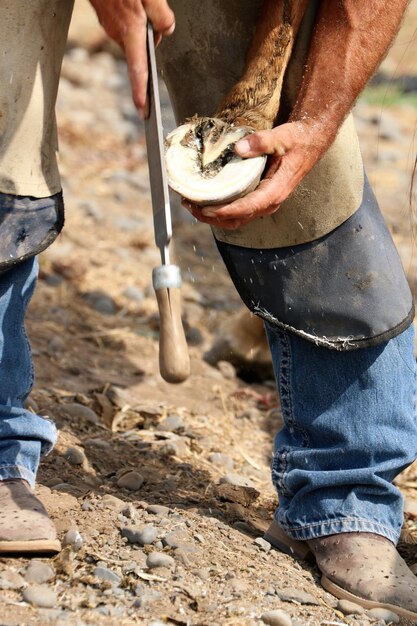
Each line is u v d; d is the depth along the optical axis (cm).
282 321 331
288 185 289
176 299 279
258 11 314
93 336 588
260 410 536
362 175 322
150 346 589
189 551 324
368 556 327
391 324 325
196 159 291
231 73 322
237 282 335
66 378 514
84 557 311
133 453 434
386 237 330
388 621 316
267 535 355
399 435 335
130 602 292
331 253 321
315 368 334
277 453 351
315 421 336
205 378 557
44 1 293
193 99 330
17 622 273
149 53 271
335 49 294
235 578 314
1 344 315
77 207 805
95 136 1001
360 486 334
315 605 315
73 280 662
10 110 293
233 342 569
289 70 311
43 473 381
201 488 407
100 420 468
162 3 271
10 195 298
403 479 466
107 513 344
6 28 290
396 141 1089
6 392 320
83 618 280
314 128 291
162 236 275
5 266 302
